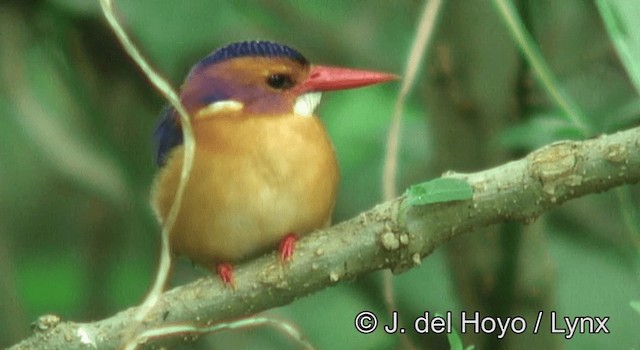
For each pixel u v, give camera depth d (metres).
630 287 11.12
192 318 7.91
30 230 12.05
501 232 9.75
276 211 8.67
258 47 8.96
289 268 7.80
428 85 9.80
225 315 7.92
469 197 7.26
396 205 7.57
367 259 7.67
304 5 11.69
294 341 11.43
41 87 11.04
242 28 11.34
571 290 11.11
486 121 9.63
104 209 11.62
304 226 8.80
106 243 11.61
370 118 11.58
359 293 11.34
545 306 9.88
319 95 9.06
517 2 9.55
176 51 10.07
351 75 9.01
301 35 11.73
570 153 7.27
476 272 9.84
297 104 8.95
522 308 9.84
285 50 8.96
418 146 11.16
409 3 11.45
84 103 11.00
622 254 11.18
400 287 11.14
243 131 8.71
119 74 11.01
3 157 11.88
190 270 11.97
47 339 7.82
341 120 11.61
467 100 9.62
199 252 8.91
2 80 10.71
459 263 9.90
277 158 8.66
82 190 11.34
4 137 11.80
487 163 9.69
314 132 8.85
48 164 11.24
